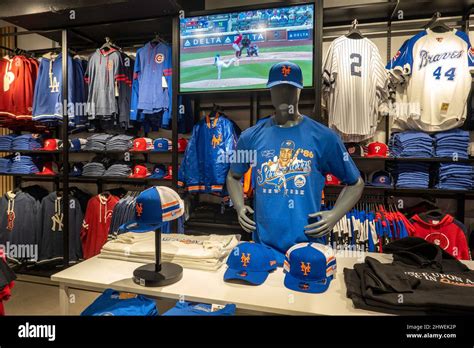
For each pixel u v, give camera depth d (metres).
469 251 2.30
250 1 2.89
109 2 2.18
